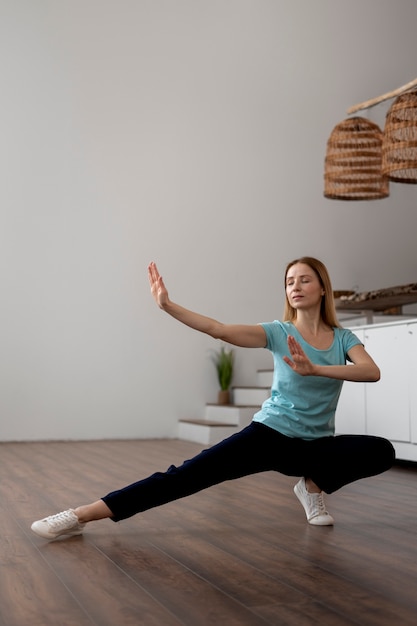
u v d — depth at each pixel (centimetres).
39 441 625
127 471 427
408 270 753
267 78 721
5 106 636
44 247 637
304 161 727
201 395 676
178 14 695
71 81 656
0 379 618
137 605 176
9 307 624
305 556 225
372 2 764
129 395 654
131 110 673
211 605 177
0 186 629
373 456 257
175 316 245
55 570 207
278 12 730
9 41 641
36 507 308
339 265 731
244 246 700
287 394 258
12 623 162
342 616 169
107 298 652
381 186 620
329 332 264
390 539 249
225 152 701
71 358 638
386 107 758
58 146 648
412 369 451
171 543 243
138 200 669
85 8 665
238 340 252
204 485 246
